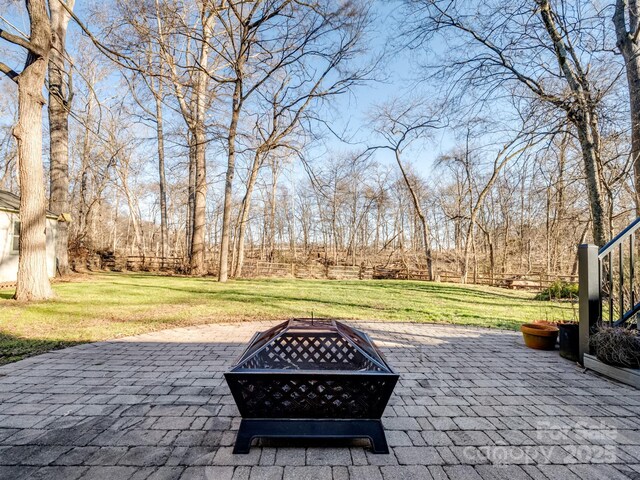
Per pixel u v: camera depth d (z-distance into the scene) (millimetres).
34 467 1939
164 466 1965
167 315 6820
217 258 22594
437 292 12898
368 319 6883
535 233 22875
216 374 3523
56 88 13719
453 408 2812
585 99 5836
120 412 2645
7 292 9539
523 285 16094
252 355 2277
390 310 8008
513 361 4156
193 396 2961
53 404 2783
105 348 4500
